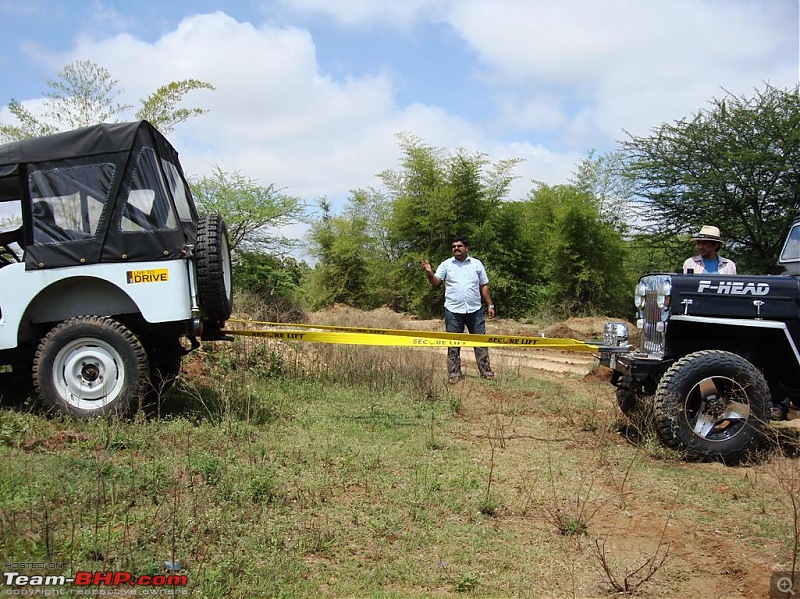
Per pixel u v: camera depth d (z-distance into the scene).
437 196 24.81
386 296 28.12
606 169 30.05
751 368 6.05
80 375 6.05
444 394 8.32
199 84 12.98
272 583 3.69
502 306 25.08
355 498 4.88
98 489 4.42
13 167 6.12
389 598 3.66
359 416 7.13
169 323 6.42
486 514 4.77
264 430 6.29
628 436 6.75
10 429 5.56
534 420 7.45
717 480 5.57
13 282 6.06
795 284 6.15
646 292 6.88
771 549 4.37
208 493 4.65
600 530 4.61
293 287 16.00
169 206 6.25
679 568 4.11
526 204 29.17
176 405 6.84
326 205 29.66
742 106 20.56
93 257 6.09
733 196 20.12
